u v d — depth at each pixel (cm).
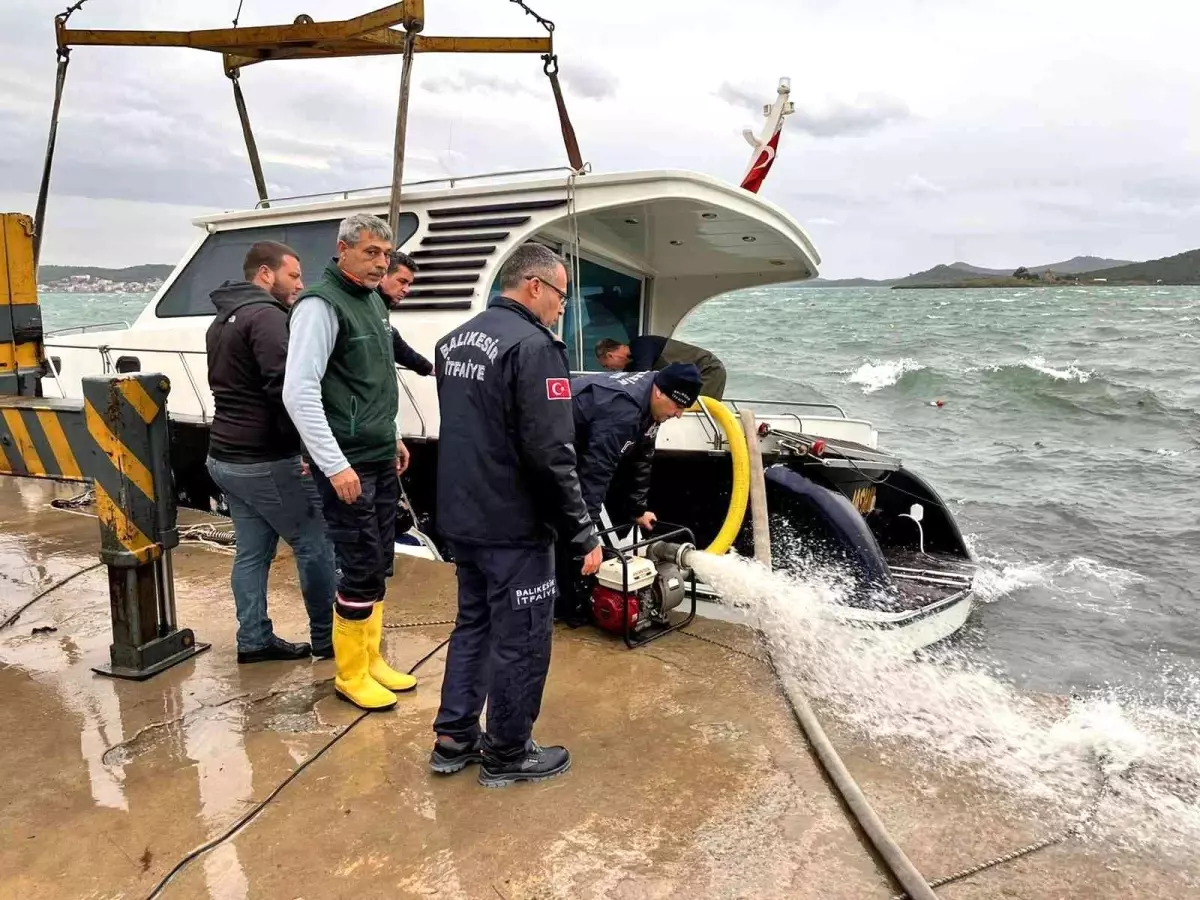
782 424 578
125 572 348
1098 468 1158
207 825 254
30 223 602
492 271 511
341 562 316
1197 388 1973
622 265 702
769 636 416
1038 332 3925
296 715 323
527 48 641
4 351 593
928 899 225
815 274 723
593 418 327
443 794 274
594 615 415
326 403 294
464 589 282
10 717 319
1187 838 267
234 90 693
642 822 261
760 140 604
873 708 353
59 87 603
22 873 232
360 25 506
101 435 336
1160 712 393
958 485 1061
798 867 242
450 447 263
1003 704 366
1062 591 656
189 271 621
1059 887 239
